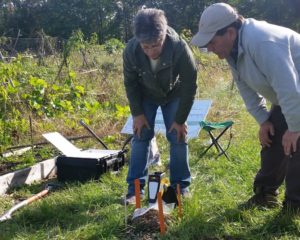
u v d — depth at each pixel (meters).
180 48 2.35
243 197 2.69
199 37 2.04
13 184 3.11
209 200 2.62
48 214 2.53
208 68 7.92
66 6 27.16
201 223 2.28
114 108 5.19
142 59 2.39
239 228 2.27
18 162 3.56
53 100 4.48
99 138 4.02
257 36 1.99
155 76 2.42
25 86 4.54
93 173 3.09
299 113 2.00
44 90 4.54
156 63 2.37
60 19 27.06
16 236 2.27
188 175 2.67
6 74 4.45
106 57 8.37
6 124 3.86
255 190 2.51
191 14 26.00
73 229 2.34
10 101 4.16
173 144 2.62
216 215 2.41
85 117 4.71
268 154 2.40
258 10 22.20
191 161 3.48
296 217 2.27
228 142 3.98
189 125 3.96
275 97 2.18
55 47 9.02
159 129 4.13
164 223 2.26
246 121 4.86
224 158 3.52
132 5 27.47
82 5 27.34
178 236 2.20
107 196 2.77
